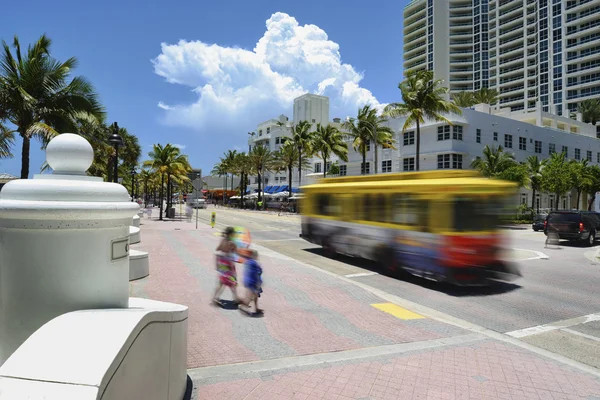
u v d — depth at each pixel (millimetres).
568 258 15547
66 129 16953
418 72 32469
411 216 10461
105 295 2479
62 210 2234
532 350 5609
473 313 7781
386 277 11219
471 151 39500
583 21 77688
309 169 67438
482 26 97750
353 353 5297
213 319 6621
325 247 14719
